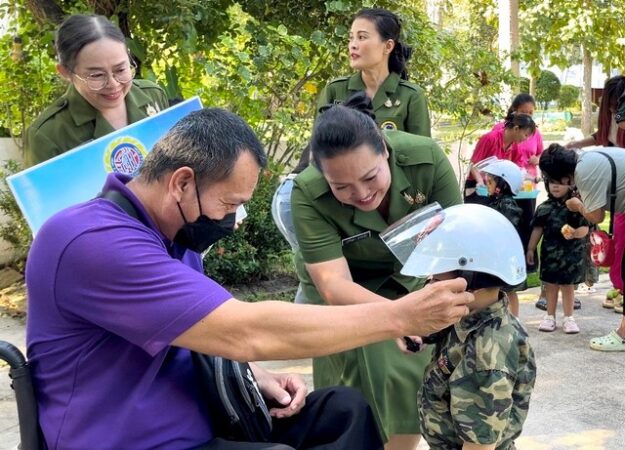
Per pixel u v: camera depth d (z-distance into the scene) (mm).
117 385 1702
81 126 2908
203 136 1661
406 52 4062
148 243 1662
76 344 1698
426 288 1760
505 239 2055
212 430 1860
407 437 2641
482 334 2047
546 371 4113
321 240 2441
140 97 3080
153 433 1727
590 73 16875
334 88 4172
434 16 13375
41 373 1751
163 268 1635
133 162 2551
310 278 2723
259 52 5730
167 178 1689
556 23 13016
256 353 1657
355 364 2520
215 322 1616
